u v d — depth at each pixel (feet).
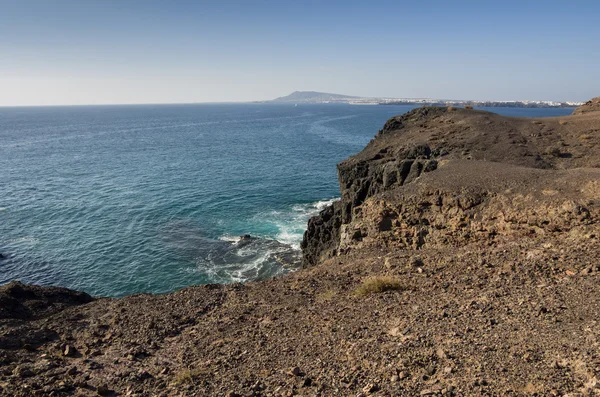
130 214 150.30
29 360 34.50
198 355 34.04
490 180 68.85
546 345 24.40
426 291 40.27
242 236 126.31
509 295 34.37
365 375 25.41
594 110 164.76
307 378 26.37
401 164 96.12
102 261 111.14
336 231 103.09
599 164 90.07
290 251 115.75
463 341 27.04
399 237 69.97
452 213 65.16
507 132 120.37
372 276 50.21
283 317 40.42
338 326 35.06
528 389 20.22
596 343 22.95
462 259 48.24
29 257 113.50
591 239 46.50
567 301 30.60
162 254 114.93
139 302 49.98
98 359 35.01
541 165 93.09
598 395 18.21
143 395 27.94
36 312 47.52
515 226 57.36
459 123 135.54
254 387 26.50
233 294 50.31
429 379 23.25
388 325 33.01
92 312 47.34
